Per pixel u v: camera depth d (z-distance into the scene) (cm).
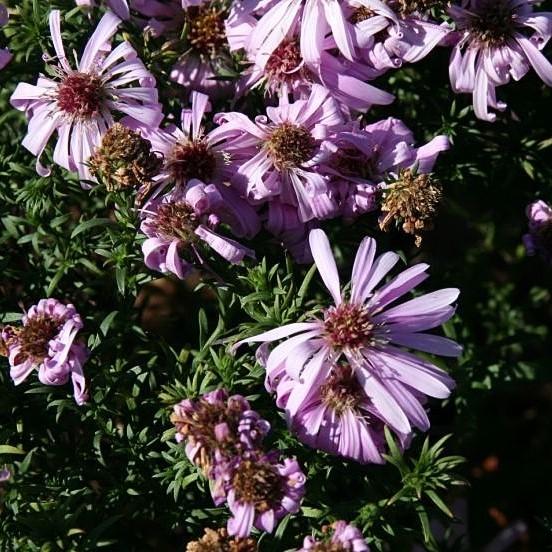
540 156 37
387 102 33
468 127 36
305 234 33
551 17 33
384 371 30
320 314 32
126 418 33
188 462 31
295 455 31
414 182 31
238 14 33
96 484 33
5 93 37
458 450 38
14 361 31
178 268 31
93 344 32
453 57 34
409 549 34
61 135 32
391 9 33
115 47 34
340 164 32
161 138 32
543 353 40
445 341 31
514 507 40
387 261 31
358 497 32
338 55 33
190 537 34
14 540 31
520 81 37
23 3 34
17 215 35
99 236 34
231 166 33
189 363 34
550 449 41
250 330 31
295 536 31
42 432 33
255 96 34
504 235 40
